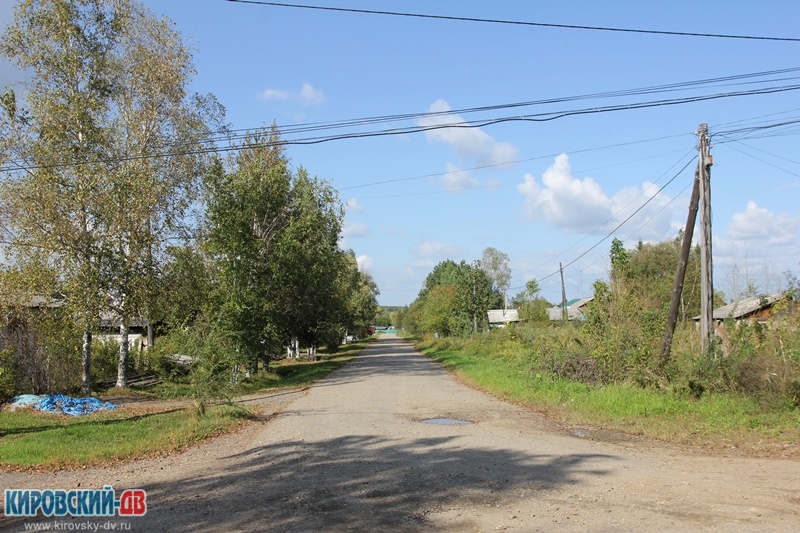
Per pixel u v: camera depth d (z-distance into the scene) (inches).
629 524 230.8
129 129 951.6
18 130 848.3
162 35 994.1
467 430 482.3
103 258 890.7
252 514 258.4
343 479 319.3
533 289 2236.7
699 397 567.2
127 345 1001.5
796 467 337.1
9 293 828.6
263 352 1069.1
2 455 429.7
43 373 837.2
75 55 898.1
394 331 7431.1
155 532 241.4
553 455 376.2
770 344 571.2
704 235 636.7
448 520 243.1
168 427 542.9
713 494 275.4
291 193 1213.7
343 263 1822.1
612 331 714.8
